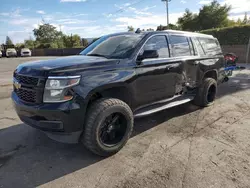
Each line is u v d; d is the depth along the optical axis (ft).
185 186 8.18
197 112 16.63
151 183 8.39
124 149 11.07
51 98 9.03
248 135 12.44
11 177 8.90
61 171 9.32
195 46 16.44
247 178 8.59
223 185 8.19
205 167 9.36
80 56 12.60
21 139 12.30
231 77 32.30
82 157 10.43
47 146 11.51
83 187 8.27
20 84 10.08
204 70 16.97
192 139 12.06
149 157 10.27
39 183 8.53
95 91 9.77
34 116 9.41
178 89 14.82
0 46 153.17
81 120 9.45
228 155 10.30
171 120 15.02
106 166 9.65
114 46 12.89
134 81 11.44
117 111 10.37
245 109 17.15
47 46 165.07
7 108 18.07
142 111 12.61
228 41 56.49
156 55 11.82
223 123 14.33
